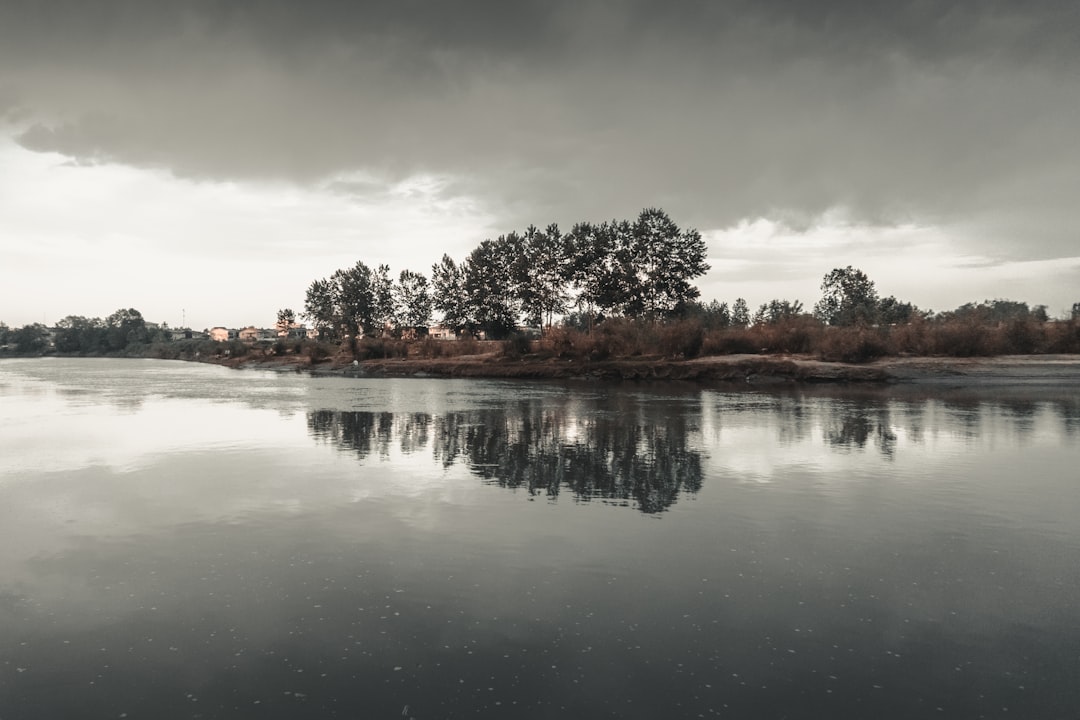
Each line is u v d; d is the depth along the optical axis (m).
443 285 103.50
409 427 22.56
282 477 14.15
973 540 9.80
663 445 18.48
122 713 5.30
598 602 7.49
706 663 6.11
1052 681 5.80
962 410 27.23
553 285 82.25
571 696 5.53
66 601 7.55
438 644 6.48
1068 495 12.54
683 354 58.31
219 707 5.38
